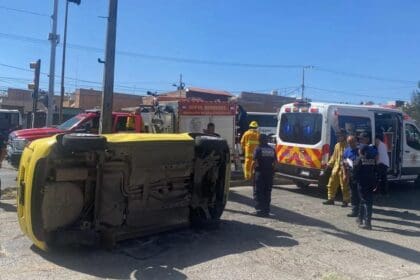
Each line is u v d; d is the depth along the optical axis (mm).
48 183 6488
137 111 16469
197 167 8219
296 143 13422
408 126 14547
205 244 7617
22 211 6785
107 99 10586
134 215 7410
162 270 6340
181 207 8164
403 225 9977
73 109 45469
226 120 17391
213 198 8555
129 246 7285
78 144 6539
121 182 7141
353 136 10742
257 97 67188
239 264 6742
